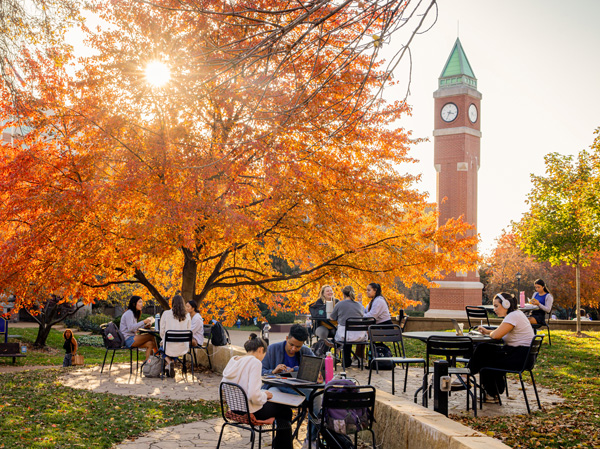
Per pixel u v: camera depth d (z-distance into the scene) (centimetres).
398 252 1352
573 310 4869
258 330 4256
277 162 982
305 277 1463
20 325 3838
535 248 2178
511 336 816
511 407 842
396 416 627
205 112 1188
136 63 1145
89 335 3241
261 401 599
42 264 1182
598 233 1988
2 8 1142
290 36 1003
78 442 670
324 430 580
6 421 739
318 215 1183
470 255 1351
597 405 842
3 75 1146
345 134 1005
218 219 1097
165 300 1470
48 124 1170
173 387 1074
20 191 1128
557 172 2166
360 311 1171
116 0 1130
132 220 1112
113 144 1168
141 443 691
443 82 3766
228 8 759
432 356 1418
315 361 662
